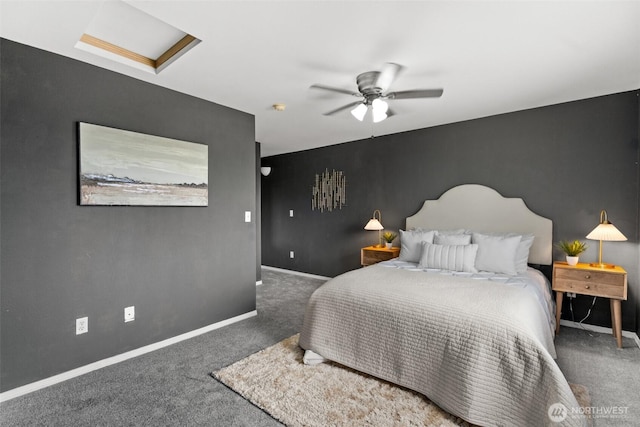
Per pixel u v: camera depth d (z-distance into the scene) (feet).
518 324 6.13
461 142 13.25
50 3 5.52
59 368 7.51
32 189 7.13
